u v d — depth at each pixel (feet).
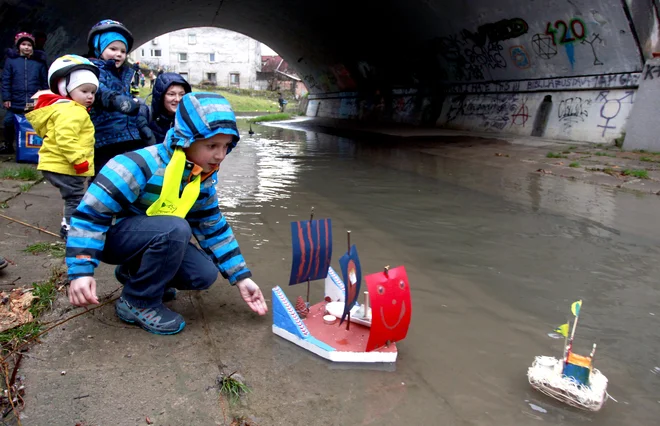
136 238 7.98
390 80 73.67
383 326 7.38
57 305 8.87
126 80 12.42
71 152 11.37
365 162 31.17
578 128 41.09
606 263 12.87
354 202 19.26
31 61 23.97
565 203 19.63
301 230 8.61
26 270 10.28
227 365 7.48
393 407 6.75
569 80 42.27
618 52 36.58
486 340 8.76
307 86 107.76
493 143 41.68
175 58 169.78
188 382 6.97
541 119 45.14
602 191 22.16
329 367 7.60
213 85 161.58
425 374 7.59
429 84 64.95
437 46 56.75
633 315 9.96
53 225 13.67
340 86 91.76
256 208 17.76
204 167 8.04
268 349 8.02
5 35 35.94
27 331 7.89
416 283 11.27
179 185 7.89
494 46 48.39
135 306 8.34
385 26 61.57
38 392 6.52
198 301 9.68
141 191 7.96
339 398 6.87
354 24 66.64
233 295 10.08
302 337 8.04
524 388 7.37
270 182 23.21
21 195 16.88
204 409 6.44
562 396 6.99
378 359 7.78
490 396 7.13
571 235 15.29
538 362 7.50
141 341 7.97
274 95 165.68
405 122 69.62
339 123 78.59
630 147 35.32
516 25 43.98
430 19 53.31
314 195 20.40
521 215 17.63
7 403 6.30
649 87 34.45
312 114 105.70
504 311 9.97
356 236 14.76
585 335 9.12
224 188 21.42
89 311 8.76
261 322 8.96
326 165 29.45
